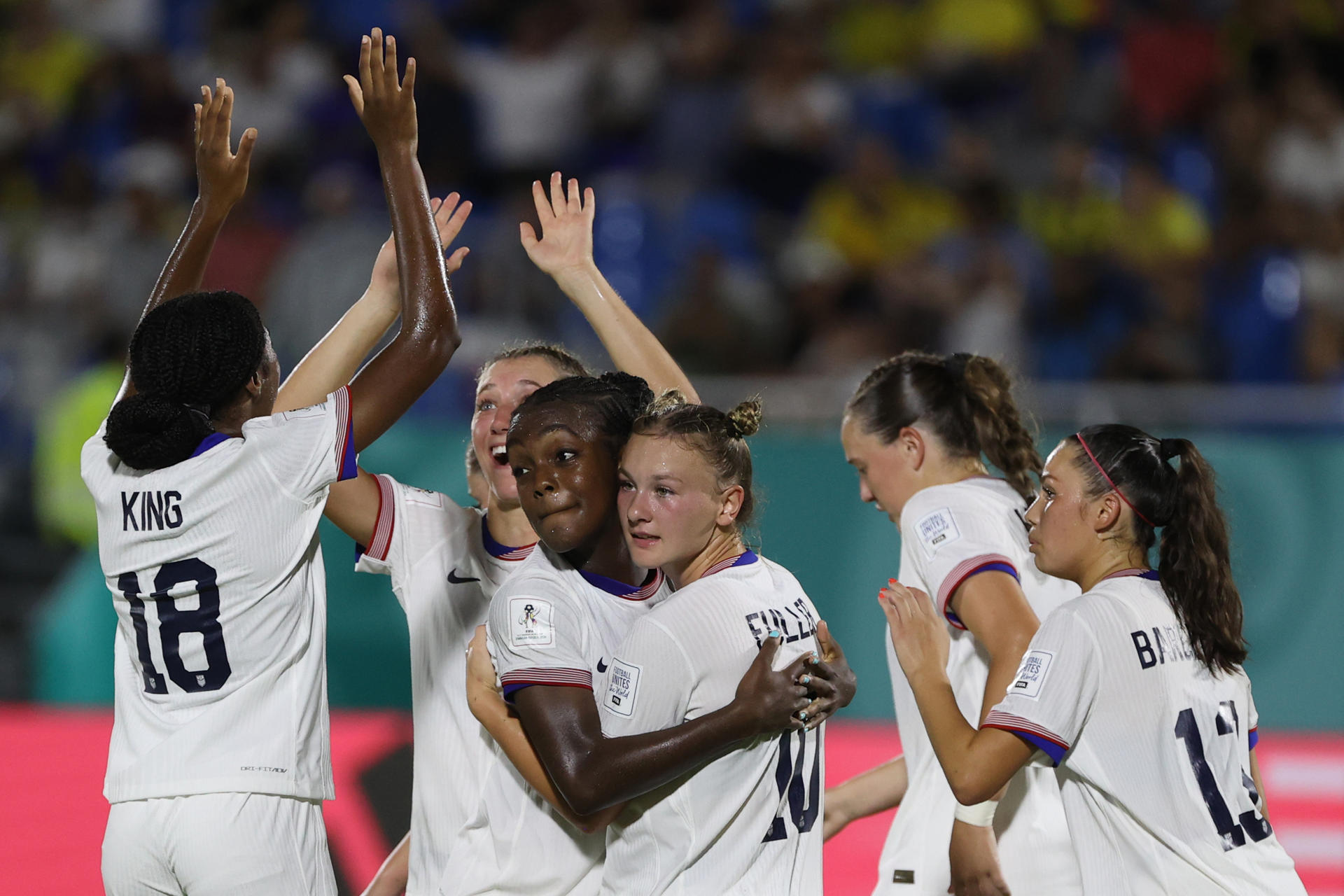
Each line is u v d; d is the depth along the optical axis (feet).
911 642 34.37
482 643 33.78
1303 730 80.94
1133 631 32.73
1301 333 108.58
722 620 31.22
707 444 31.81
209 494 32.63
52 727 75.87
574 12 134.51
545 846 34.35
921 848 39.42
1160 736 32.48
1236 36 137.18
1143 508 34.24
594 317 42.63
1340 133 128.98
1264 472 83.05
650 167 125.80
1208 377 107.34
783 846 32.24
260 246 114.21
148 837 32.60
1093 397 85.87
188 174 126.00
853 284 113.80
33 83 142.31
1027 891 38.09
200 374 33.09
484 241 113.91
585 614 32.32
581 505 31.99
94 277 115.75
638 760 29.68
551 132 128.67
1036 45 132.36
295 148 126.62
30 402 106.42
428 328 34.96
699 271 106.52
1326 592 81.97
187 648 32.89
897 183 121.80
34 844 56.80
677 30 133.69
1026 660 33.01
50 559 100.42
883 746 72.23
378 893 40.14
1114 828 32.83
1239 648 33.83
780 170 123.44
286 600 33.50
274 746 33.06
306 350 104.58
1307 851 57.16
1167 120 131.75
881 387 40.40
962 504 37.65
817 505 84.53
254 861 32.48
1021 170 124.67
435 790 36.42
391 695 82.89
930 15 135.64
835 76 132.57
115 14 144.36
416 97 122.31
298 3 134.00
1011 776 32.76
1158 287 110.83
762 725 30.09
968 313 108.06
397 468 84.48
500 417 36.65
